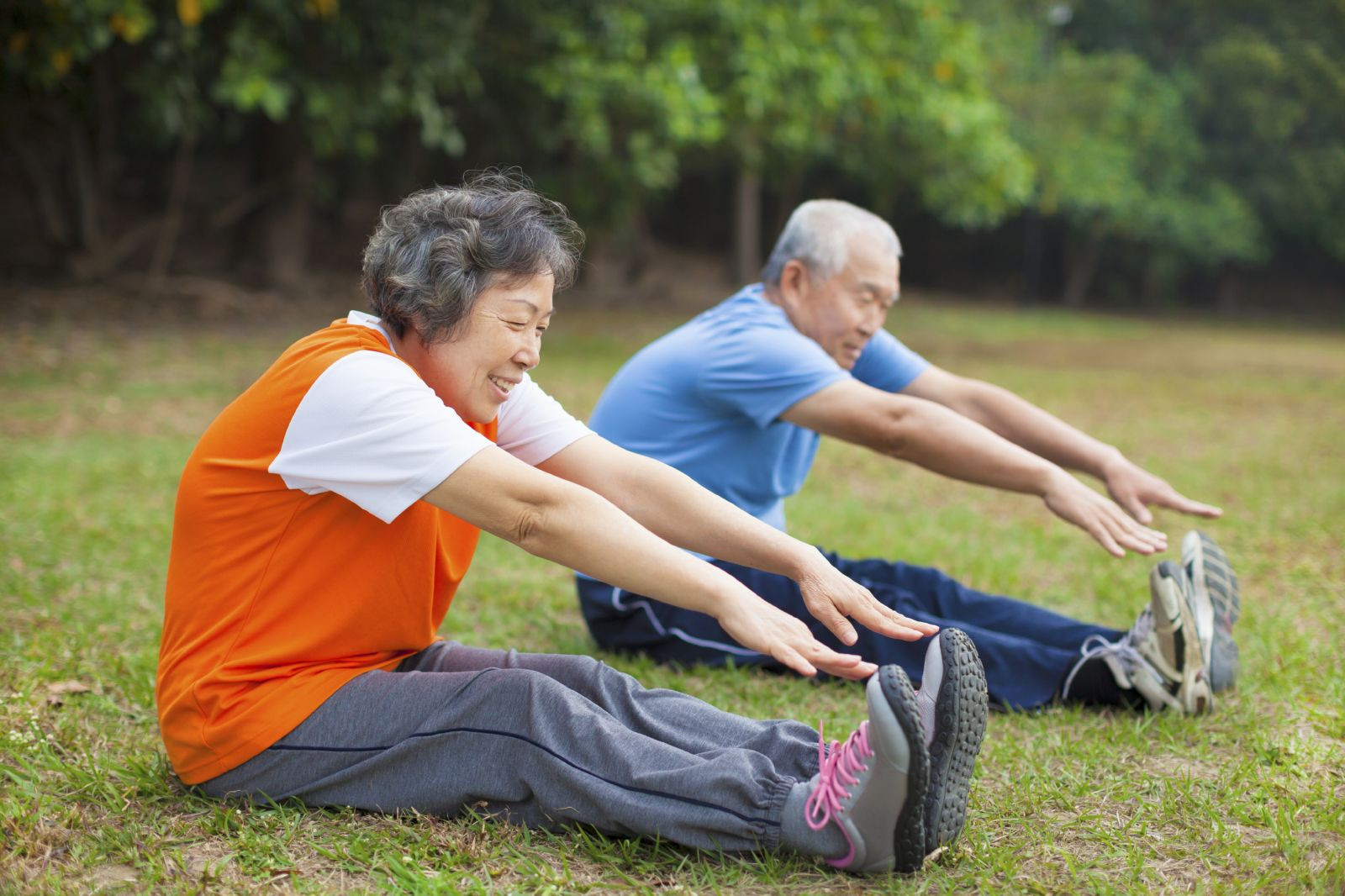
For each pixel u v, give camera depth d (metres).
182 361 9.54
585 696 2.04
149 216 16.34
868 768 1.75
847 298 3.02
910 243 25.45
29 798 2.13
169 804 2.12
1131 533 2.57
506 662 2.12
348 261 17.27
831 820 1.81
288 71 10.16
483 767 1.96
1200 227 22.45
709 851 1.88
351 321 2.02
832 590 1.93
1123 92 21.69
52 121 12.41
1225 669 2.73
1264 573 4.14
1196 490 5.84
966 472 2.69
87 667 2.90
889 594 2.88
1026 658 2.76
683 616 3.07
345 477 1.86
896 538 4.67
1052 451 3.07
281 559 1.98
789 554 1.98
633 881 1.85
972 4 21.16
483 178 2.09
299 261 14.07
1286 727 2.59
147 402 7.77
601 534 1.81
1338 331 20.39
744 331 2.96
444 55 10.55
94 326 10.81
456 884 1.84
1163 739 2.53
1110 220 22.48
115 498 5.02
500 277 1.91
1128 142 22.59
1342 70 21.98
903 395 3.07
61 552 4.08
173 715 2.04
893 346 3.30
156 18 9.58
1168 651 2.60
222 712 2.01
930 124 14.44
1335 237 23.05
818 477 6.23
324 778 2.01
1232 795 2.21
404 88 10.66
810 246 3.03
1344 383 11.50
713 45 12.40
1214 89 23.14
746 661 3.03
